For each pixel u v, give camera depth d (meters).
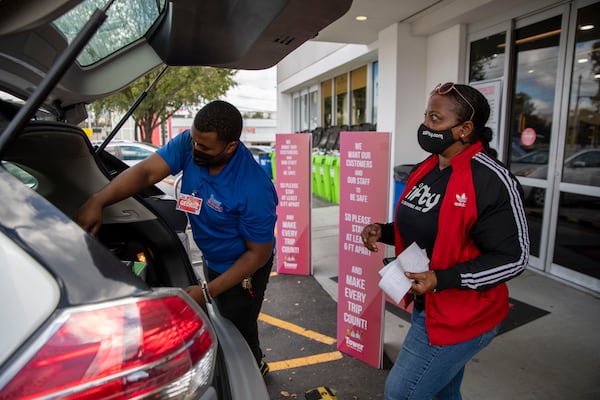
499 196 1.45
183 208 1.86
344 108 11.26
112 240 2.01
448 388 1.88
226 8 1.45
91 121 13.21
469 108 1.51
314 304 3.89
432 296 1.58
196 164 1.78
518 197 1.47
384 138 2.59
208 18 1.55
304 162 4.46
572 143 4.09
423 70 6.22
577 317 3.45
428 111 1.60
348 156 2.77
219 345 1.57
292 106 15.81
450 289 1.55
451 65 5.65
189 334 0.91
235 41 1.62
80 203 1.89
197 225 1.93
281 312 3.73
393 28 6.05
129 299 0.83
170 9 1.66
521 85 4.73
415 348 1.64
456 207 1.49
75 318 0.77
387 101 6.38
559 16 4.19
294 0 1.17
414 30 5.98
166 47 1.92
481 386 2.60
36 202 0.85
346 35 6.74
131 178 1.74
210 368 0.96
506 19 4.81
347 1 1.17
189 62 2.04
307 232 4.57
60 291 0.78
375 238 2.05
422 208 1.63
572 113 4.08
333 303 3.91
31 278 0.78
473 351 1.59
